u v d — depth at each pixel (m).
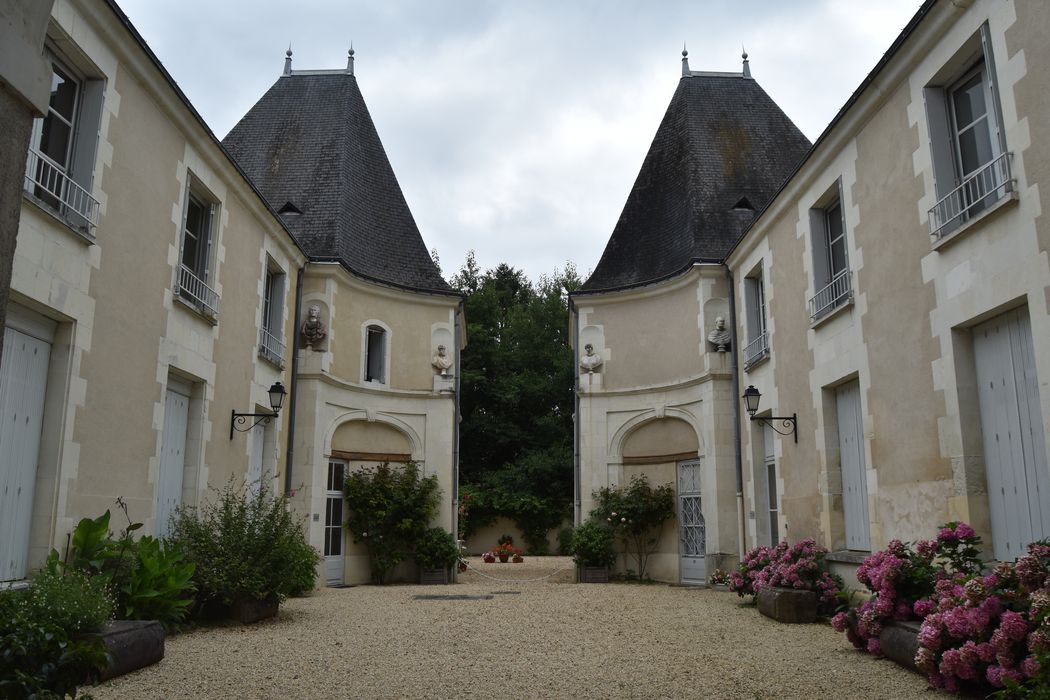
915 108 7.17
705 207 14.38
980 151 6.60
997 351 6.18
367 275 13.93
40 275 6.08
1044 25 5.46
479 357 31.59
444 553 13.58
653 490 13.84
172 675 5.13
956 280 6.46
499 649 6.25
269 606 7.78
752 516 11.62
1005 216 5.84
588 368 14.66
